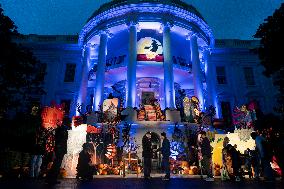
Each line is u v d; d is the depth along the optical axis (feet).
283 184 22.97
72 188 18.78
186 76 90.79
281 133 54.44
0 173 39.60
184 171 47.44
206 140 33.06
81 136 42.75
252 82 103.65
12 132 53.11
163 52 78.13
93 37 90.53
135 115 65.46
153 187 20.11
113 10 82.43
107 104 64.59
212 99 89.66
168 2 81.35
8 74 68.80
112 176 41.55
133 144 57.16
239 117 65.51
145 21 80.43
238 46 107.65
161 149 33.12
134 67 74.18
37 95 99.30
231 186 21.25
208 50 95.66
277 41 58.59
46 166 39.22
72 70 104.94
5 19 66.80
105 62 82.48
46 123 52.65
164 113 67.51
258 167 34.99
